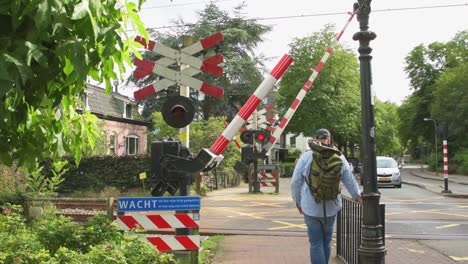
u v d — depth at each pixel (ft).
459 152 153.38
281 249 28.53
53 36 6.61
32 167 9.02
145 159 75.25
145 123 128.98
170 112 21.98
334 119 160.25
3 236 16.38
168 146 22.30
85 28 6.86
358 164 123.03
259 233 35.17
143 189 71.92
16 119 7.43
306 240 31.89
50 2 6.21
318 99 159.53
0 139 8.15
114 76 8.38
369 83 19.26
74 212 33.24
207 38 23.30
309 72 159.53
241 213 48.88
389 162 97.14
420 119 199.11
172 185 22.53
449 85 153.89
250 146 61.11
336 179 18.83
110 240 16.67
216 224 40.70
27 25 6.43
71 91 8.14
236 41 124.57
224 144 22.75
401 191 81.92
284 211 50.52
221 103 125.59
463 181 112.57
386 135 279.69
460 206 54.80
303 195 19.57
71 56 6.55
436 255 26.94
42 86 6.96
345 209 24.26
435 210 50.72
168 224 20.70
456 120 149.79
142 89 23.36
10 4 6.23
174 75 23.34
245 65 123.03
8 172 38.50
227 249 28.55
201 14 126.62
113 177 75.51
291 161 216.54
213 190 85.15
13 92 6.76
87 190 73.72
